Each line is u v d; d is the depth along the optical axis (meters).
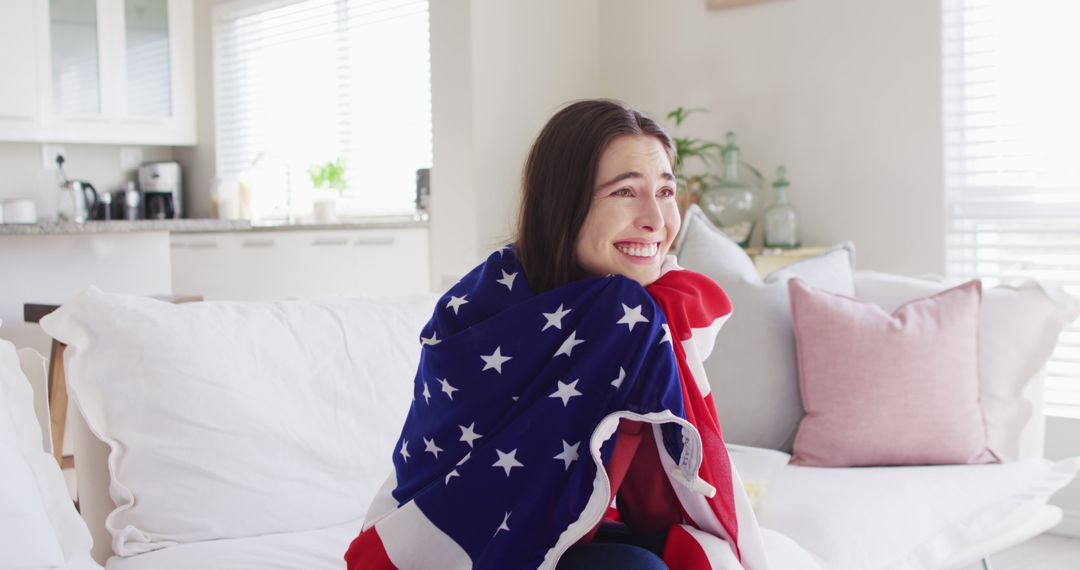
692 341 1.19
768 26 3.85
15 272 3.57
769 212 3.67
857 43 3.63
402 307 2.10
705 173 4.04
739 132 3.95
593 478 1.09
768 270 3.57
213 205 5.19
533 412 1.11
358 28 4.84
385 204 4.78
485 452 1.13
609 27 4.36
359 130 4.87
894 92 3.55
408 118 4.65
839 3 3.67
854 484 2.09
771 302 2.46
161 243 4.02
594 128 1.17
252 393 1.77
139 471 1.66
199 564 1.55
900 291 2.57
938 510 2.04
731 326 2.47
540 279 1.20
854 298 2.41
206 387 1.72
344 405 1.88
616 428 1.10
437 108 4.02
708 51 4.03
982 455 2.29
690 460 1.09
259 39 5.26
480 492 1.13
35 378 1.82
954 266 3.51
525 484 1.11
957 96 3.47
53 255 3.67
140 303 1.76
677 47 4.12
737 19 3.94
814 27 3.73
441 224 4.04
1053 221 3.29
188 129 5.43
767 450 2.30
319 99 5.03
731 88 3.97
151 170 5.32
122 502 1.65
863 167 3.64
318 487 1.79
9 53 4.63
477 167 3.92
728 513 1.15
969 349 2.33
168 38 5.32
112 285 3.86
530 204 1.21
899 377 2.26
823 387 2.30
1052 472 2.25
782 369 2.42
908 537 1.94
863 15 3.61
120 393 1.68
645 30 4.23
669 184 1.20
